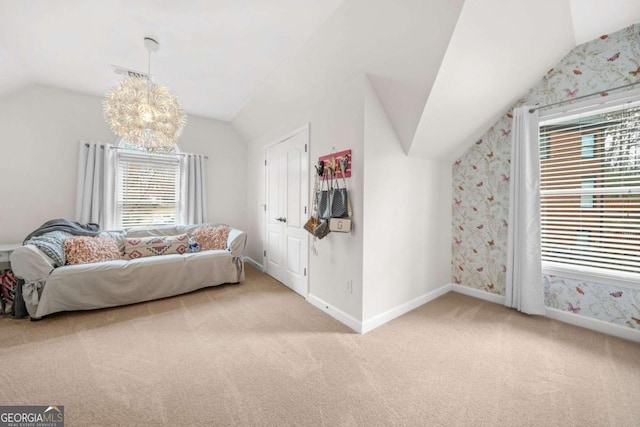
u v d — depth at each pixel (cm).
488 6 157
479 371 166
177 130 226
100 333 210
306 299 289
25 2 183
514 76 226
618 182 216
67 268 240
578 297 234
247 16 197
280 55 249
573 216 241
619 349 192
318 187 271
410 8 165
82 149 328
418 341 203
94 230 321
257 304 277
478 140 300
